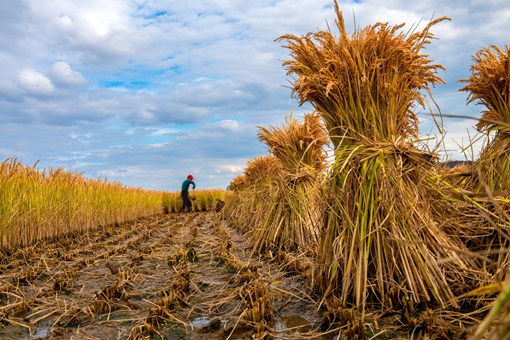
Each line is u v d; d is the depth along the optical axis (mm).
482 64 3420
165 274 4090
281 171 5383
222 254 4766
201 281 3645
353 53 2721
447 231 2770
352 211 2629
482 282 2301
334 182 2805
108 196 11664
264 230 5242
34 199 7047
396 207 2531
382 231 2506
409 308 2256
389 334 2037
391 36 2707
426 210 2580
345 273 2467
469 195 2613
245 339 2154
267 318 2396
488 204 2703
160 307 2672
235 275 3695
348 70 2719
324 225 2893
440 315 2143
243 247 5746
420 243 2459
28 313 2873
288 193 5027
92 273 4262
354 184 2668
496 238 2604
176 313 2723
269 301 2592
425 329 2010
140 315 2748
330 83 2590
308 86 2814
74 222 8836
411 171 2670
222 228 8258
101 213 10891
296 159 5223
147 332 2340
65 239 7805
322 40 2879
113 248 6387
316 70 2871
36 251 5977
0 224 6023
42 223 7148
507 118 3201
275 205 5324
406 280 2395
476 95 3510
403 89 2760
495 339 900
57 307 2965
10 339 2355
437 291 2289
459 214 2871
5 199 6156
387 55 2705
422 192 2627
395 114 2752
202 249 5645
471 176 3070
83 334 2396
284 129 5438
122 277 3777
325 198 2895
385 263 2504
